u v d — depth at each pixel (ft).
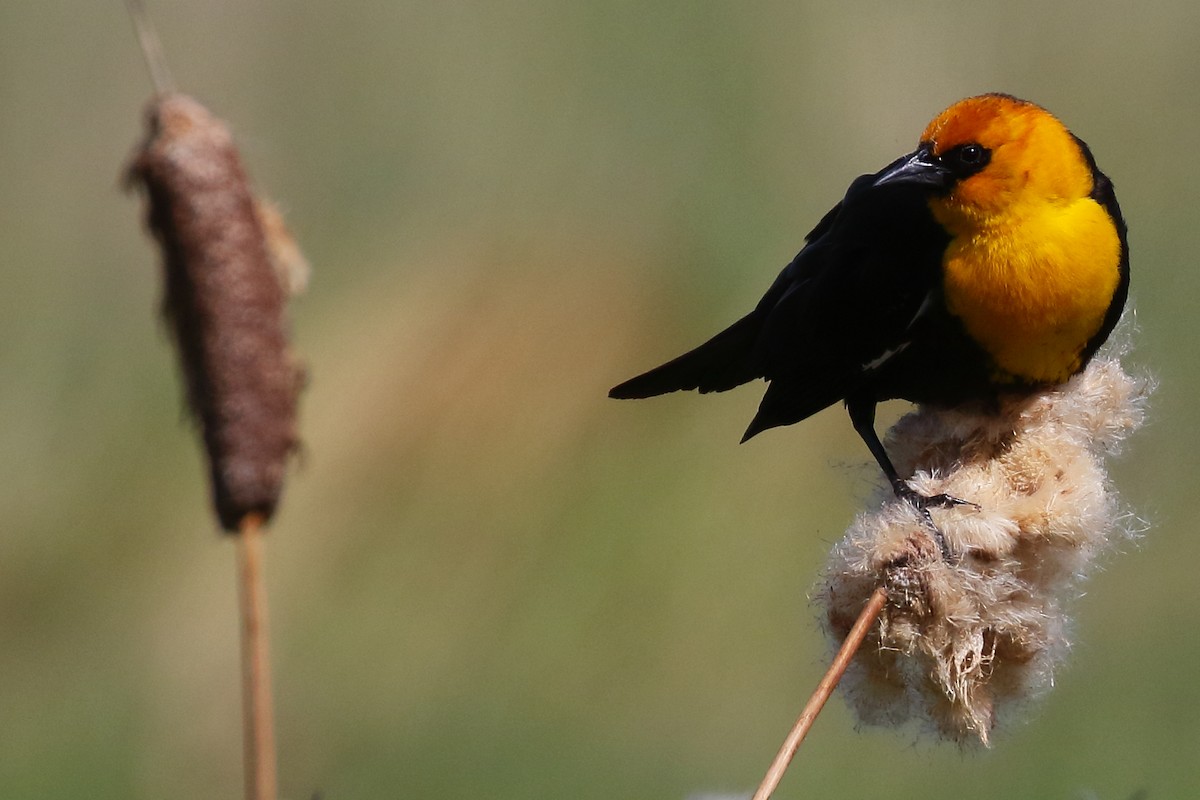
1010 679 19.30
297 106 48.73
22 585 39.11
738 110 47.55
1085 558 19.56
